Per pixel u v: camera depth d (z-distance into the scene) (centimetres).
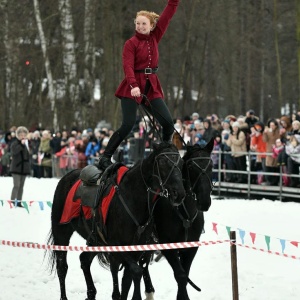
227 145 1903
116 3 3331
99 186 902
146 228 855
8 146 2781
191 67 3856
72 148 2470
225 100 4378
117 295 905
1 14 3331
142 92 911
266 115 4016
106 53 3438
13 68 3556
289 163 1739
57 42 3625
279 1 3519
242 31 3678
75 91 3409
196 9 3456
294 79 4047
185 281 845
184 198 855
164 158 814
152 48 911
